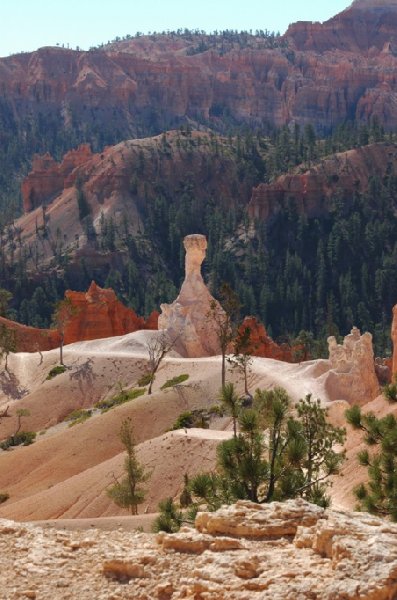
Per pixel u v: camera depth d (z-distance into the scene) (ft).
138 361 474.49
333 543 71.36
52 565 77.66
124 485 252.42
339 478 170.40
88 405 455.63
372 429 124.47
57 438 351.25
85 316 640.99
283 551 73.46
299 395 366.02
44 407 452.35
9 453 348.59
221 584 68.95
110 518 180.34
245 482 122.52
